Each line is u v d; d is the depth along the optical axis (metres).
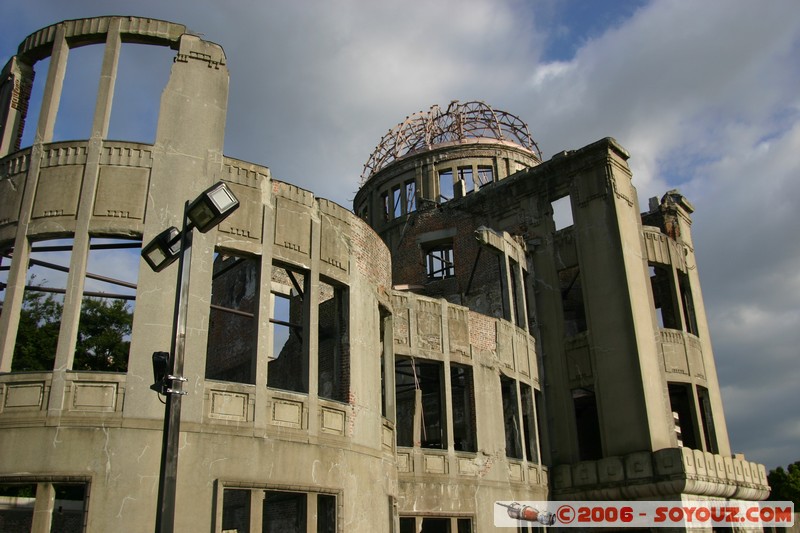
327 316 23.06
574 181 32.50
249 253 17.44
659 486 25.98
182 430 15.00
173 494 9.28
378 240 22.47
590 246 31.23
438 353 25.12
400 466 22.56
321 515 17.67
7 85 19.27
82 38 18.23
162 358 10.12
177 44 18.34
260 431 16.05
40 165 16.80
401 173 44.09
